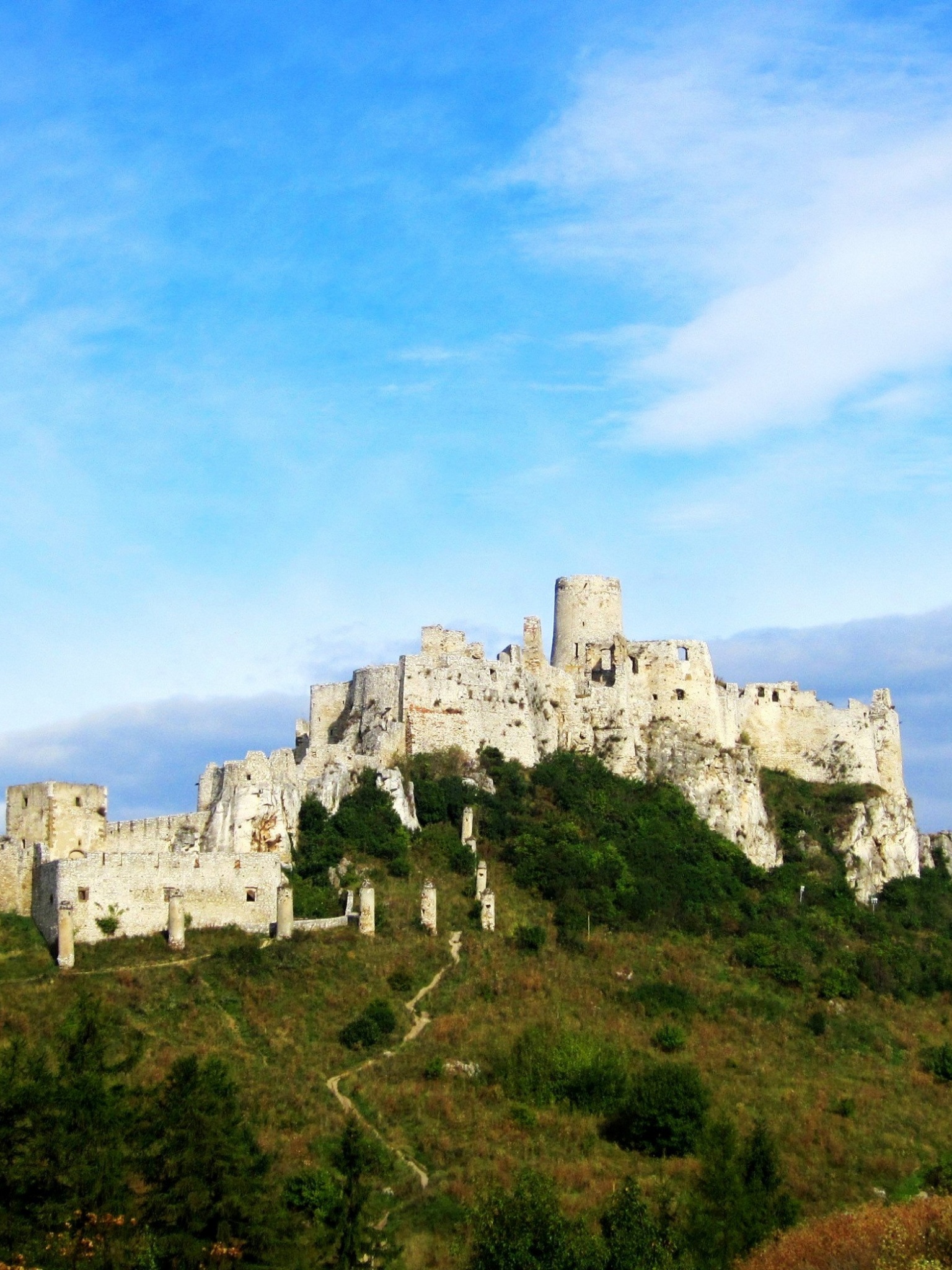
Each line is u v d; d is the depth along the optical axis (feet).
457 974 429.79
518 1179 332.19
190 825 465.88
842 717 639.76
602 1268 306.55
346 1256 299.99
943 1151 398.42
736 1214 336.29
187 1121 299.79
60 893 404.77
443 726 538.47
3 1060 302.25
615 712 589.73
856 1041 458.09
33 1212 276.82
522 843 501.97
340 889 459.32
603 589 617.62
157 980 393.91
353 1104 366.43
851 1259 323.98
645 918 490.49
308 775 510.99
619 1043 416.67
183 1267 281.54
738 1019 450.30
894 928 556.51
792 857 583.99
